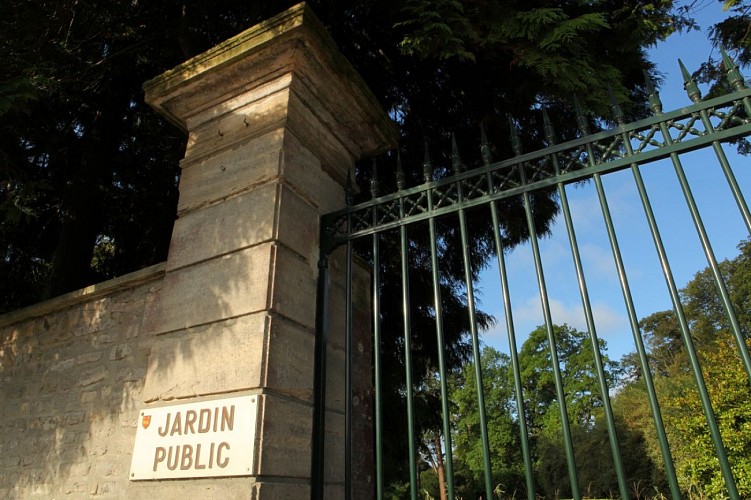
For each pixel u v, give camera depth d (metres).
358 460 3.41
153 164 7.34
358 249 6.63
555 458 25.70
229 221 3.25
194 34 5.89
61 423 3.74
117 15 5.64
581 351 31.58
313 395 3.00
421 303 6.79
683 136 2.45
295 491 2.66
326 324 3.20
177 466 2.69
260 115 3.46
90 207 6.78
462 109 6.19
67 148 6.85
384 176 6.65
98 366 3.75
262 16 5.77
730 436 9.37
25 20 4.74
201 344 2.97
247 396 2.65
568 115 5.68
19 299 7.30
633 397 23.50
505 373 31.94
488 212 6.51
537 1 4.46
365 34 5.87
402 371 6.59
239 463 2.50
